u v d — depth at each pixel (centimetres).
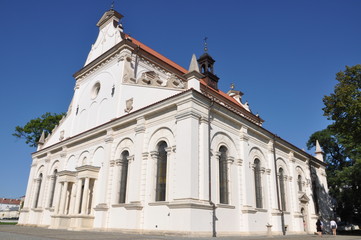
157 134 1980
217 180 1891
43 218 2877
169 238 1407
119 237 1425
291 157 3039
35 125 4291
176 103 1875
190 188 1606
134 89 2345
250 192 2142
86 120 2858
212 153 1916
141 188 1914
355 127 2252
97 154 2466
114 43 2959
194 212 1573
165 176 1839
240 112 3584
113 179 2183
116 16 3222
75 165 2708
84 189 2238
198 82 1950
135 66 2683
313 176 3562
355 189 3562
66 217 2316
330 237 2184
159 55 3381
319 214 3406
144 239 1301
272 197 2466
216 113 2033
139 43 3234
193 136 1736
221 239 1470
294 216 2791
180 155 1727
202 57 3688
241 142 2239
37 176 3341
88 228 2120
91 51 3378
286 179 2862
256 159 2445
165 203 1733
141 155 1991
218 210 1816
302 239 1783
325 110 2441
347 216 4416
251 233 2016
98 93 2817
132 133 2167
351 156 3303
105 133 2458
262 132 2538
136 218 1825
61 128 3266
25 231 1852
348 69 2339
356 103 2128
